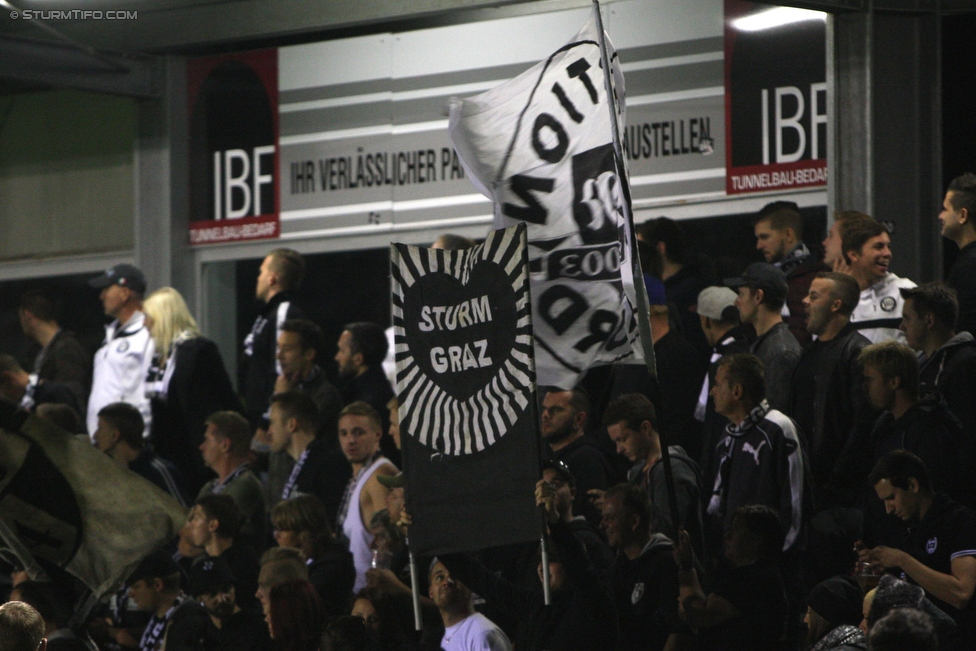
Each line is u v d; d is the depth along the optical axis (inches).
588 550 945.5
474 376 831.7
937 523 886.4
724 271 1275.8
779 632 901.2
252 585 1122.0
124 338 1386.6
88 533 965.2
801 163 1238.3
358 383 1291.8
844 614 871.1
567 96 874.8
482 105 894.4
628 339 855.7
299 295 1502.2
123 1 1477.6
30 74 1428.4
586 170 868.0
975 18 1257.4
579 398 1101.1
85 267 1626.5
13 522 958.4
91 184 1621.6
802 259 1162.0
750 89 1263.5
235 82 1528.1
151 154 1547.7
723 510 1015.6
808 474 986.1
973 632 866.1
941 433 938.1
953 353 975.0
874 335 1074.7
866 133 1189.7
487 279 831.7
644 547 916.0
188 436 1344.7
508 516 816.9
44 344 1588.3
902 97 1211.9
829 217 1204.5
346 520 1174.3
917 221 1209.4
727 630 894.4
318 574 1093.8
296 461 1234.6
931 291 983.6
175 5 1467.8
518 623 933.2
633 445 1037.8
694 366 1118.4
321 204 1488.7
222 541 1123.9
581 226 868.0
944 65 1259.8
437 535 829.8
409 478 838.5
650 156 1314.0
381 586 1016.2
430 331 844.0
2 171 1673.2
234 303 1534.2
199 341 1355.8
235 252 1530.5
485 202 1408.7
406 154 1445.6
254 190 1521.9
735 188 1272.1
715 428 1077.1
